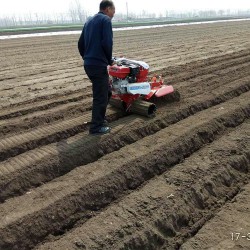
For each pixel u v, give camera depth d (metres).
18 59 9.62
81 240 2.42
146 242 2.47
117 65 4.18
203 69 7.13
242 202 2.90
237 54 9.00
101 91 3.71
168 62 8.28
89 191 2.90
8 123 4.27
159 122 4.28
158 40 13.62
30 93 5.79
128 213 2.70
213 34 15.41
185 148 3.72
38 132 3.97
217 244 2.41
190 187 3.01
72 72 7.54
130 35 16.31
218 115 4.46
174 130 4.05
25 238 2.46
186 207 2.83
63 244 2.39
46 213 2.64
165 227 2.63
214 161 3.45
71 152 3.48
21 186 3.01
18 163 3.31
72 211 2.73
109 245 2.39
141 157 3.42
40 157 3.40
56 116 4.50
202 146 3.87
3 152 3.53
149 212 2.71
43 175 3.18
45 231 2.55
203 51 9.90
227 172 3.32
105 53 3.54
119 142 3.80
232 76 6.45
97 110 3.79
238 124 4.50
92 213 2.78
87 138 3.78
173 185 3.06
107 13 3.62
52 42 13.67
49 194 2.86
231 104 4.96
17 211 2.65
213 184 3.12
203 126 4.13
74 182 3.01
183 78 6.36
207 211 2.86
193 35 15.29
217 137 4.08
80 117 4.42
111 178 3.09
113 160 3.38
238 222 2.64
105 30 3.45
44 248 2.37
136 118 4.35
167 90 4.63
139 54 9.82
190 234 2.62
